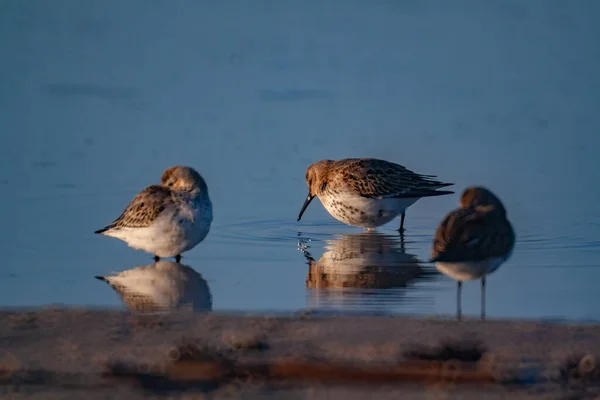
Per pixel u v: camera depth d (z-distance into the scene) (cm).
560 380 892
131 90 2455
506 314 1138
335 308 1159
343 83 2556
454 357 939
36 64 2645
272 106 2345
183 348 935
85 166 1898
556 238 1505
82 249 1441
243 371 898
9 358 955
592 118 2248
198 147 2047
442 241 1079
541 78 2606
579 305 1179
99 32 2964
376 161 1648
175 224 1328
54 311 1122
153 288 1254
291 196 1795
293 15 3212
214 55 2792
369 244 1515
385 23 3139
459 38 2986
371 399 845
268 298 1209
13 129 2120
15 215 1606
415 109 2336
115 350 979
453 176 1877
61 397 852
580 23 3134
